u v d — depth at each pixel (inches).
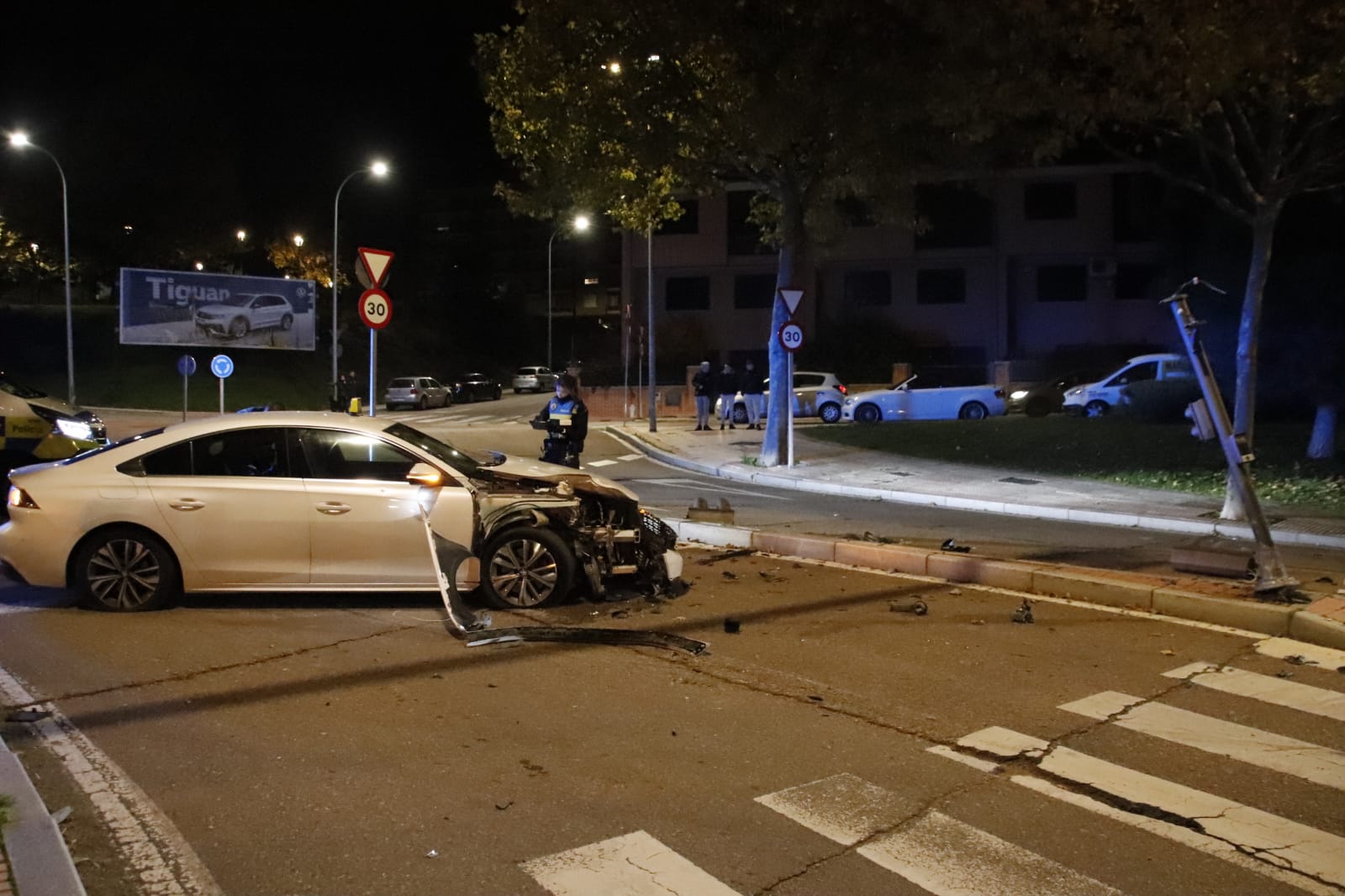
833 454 854.5
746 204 1814.7
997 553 426.3
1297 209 727.1
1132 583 332.8
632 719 224.2
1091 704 237.6
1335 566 414.3
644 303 1861.5
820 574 379.9
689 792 187.6
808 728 220.4
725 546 442.6
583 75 642.8
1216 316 832.9
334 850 164.1
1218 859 165.0
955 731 219.5
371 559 309.7
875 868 160.4
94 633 288.7
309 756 202.4
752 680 252.2
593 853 163.9
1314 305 687.1
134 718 222.5
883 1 508.7
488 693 240.4
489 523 312.7
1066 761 204.1
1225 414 316.8
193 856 161.9
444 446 350.3
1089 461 745.0
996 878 158.1
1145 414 860.0
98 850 163.6
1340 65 456.8
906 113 566.9
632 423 1282.0
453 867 158.7
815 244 862.5
